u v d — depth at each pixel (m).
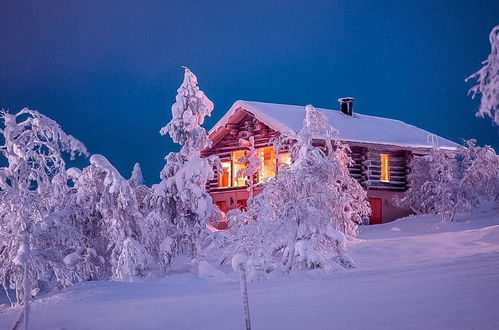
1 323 14.44
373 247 24.47
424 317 8.43
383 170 43.59
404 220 38.31
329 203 20.95
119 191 23.47
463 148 36.38
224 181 43.59
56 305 16.84
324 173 20.92
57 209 21.78
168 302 14.22
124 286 18.92
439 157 36.53
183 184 25.02
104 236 23.61
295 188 20.75
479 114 7.40
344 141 39.78
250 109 40.72
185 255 29.08
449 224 33.72
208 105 25.73
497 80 7.27
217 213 26.73
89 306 15.73
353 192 28.25
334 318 9.32
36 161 20.41
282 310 10.76
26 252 19.39
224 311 11.43
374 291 11.69
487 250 21.02
